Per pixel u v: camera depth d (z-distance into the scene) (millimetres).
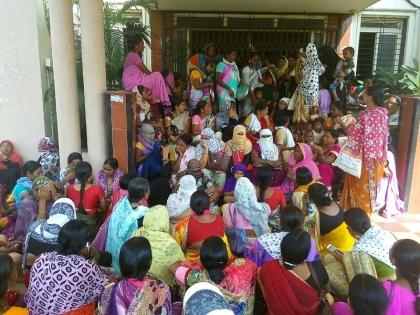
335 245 3223
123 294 2227
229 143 5324
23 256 3074
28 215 3762
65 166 5297
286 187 5160
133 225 3234
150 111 6016
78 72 6914
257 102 7219
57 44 5016
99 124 5148
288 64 8844
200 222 3107
